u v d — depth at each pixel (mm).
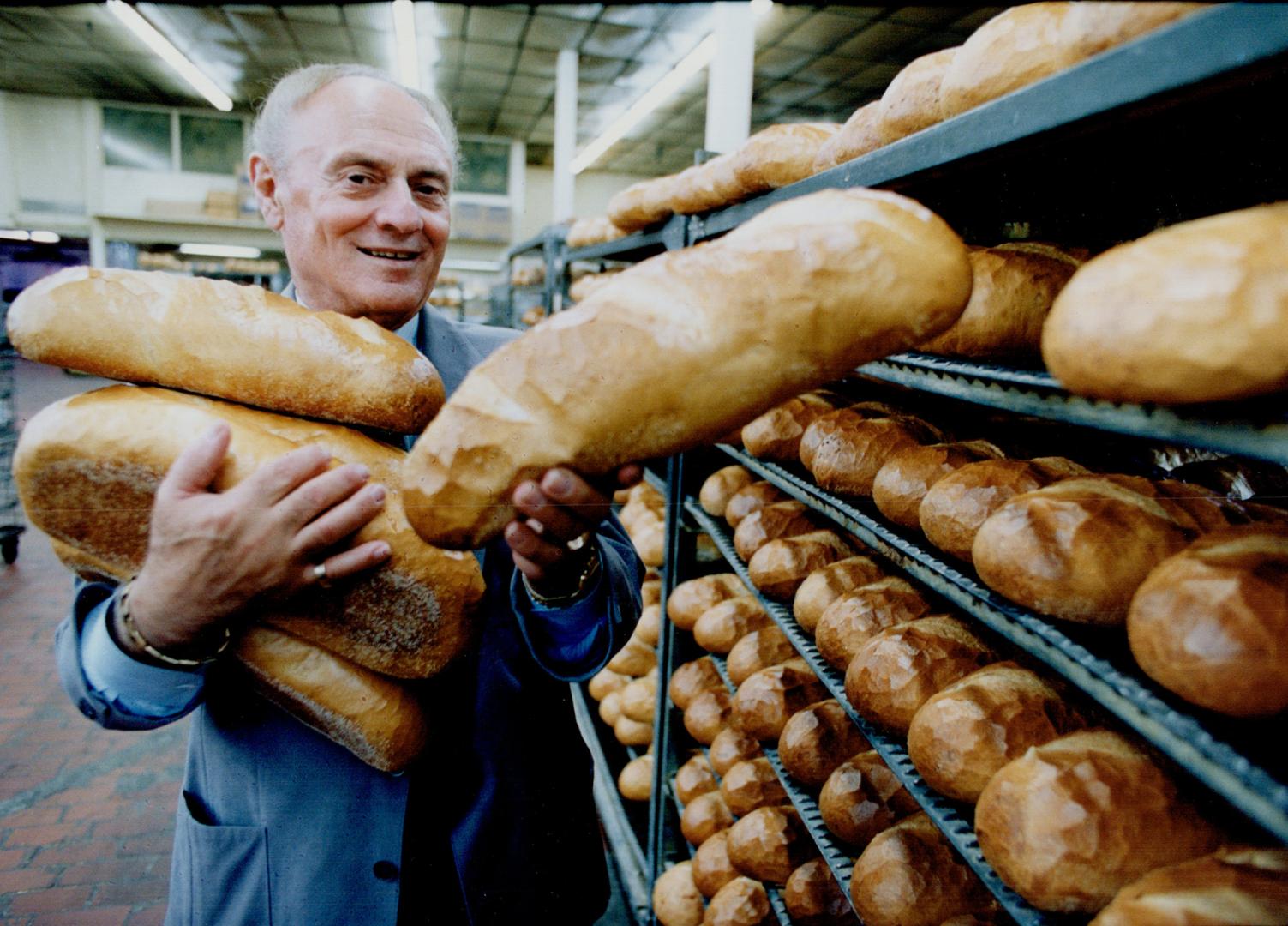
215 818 1101
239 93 12820
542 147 16984
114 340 806
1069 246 1188
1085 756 847
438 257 1212
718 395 715
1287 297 512
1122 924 637
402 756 1003
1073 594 820
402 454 991
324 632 894
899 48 9844
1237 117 830
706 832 1974
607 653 1205
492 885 1162
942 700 1033
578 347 722
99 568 911
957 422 1543
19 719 3311
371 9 9281
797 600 1550
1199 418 606
